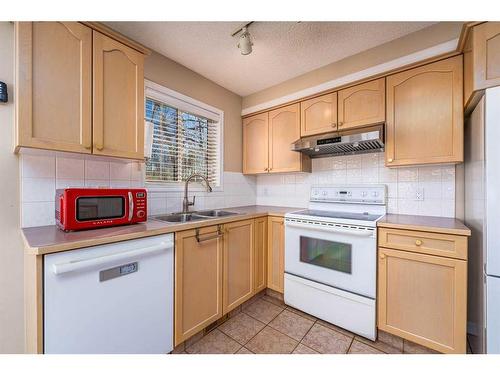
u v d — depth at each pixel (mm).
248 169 2742
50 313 920
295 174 2645
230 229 1812
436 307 1334
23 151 1197
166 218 1835
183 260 1444
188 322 1477
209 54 1940
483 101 1159
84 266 977
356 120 1877
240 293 1909
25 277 1226
